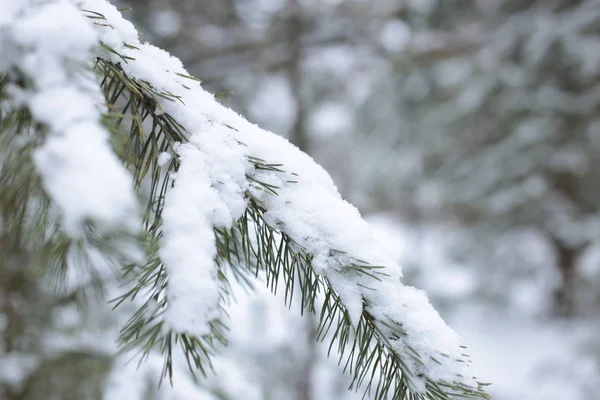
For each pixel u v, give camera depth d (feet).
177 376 5.34
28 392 5.11
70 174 1.20
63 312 5.64
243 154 2.24
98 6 2.09
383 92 22.18
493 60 18.04
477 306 20.44
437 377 2.15
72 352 5.39
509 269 20.56
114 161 1.25
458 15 19.60
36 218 1.69
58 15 1.63
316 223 2.25
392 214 33.53
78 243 1.62
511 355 17.76
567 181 19.63
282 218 2.23
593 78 17.08
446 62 20.71
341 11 15.38
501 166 19.57
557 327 19.20
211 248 1.75
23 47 1.59
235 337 10.59
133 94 2.13
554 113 17.92
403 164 23.35
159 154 2.02
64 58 1.59
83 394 5.07
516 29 17.31
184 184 1.95
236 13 14.25
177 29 12.89
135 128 2.10
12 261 5.31
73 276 3.99
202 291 1.57
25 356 5.34
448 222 25.45
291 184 2.33
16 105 1.61
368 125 23.91
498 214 20.17
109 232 1.24
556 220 18.94
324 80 17.58
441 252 22.57
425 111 22.47
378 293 2.21
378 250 2.27
